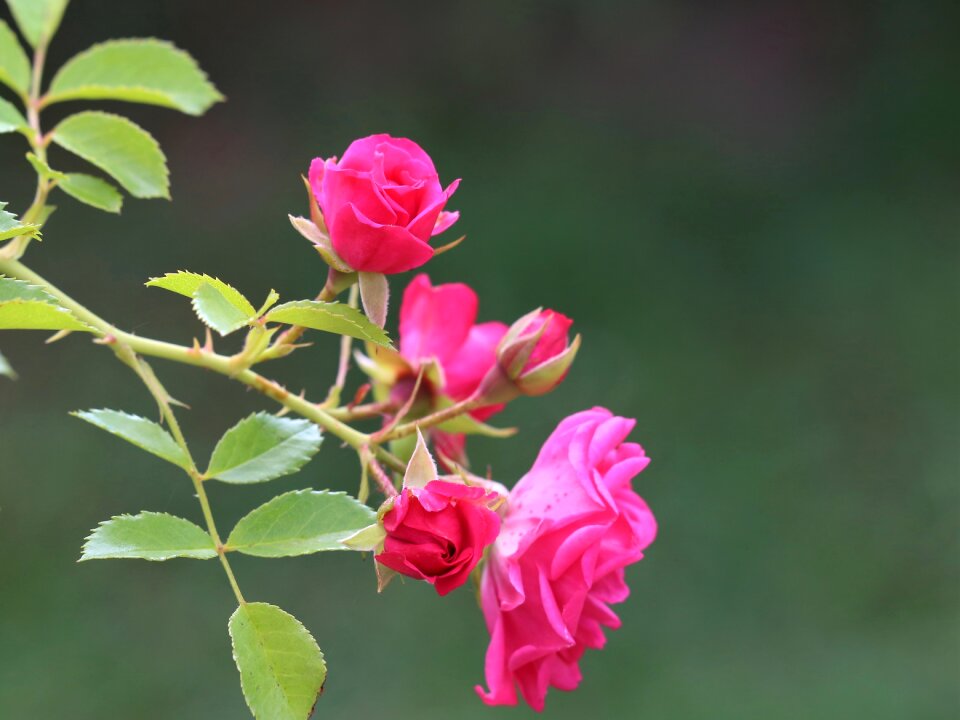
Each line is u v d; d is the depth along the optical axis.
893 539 1.56
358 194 0.53
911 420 1.75
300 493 0.53
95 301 1.66
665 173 2.26
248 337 0.55
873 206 2.21
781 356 1.86
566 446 0.56
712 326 1.91
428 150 2.26
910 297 1.98
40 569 1.31
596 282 1.95
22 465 1.41
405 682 1.28
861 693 1.35
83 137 0.58
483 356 0.61
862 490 1.64
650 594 1.45
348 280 0.55
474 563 0.52
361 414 0.60
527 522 0.55
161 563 1.31
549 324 0.58
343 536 0.52
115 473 1.42
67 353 1.53
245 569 1.33
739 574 1.50
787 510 1.59
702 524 1.56
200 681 1.24
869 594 1.49
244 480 0.53
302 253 1.88
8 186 1.76
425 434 0.61
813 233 2.13
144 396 1.51
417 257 0.54
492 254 1.97
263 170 2.09
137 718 1.20
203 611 1.29
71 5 2.24
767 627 1.43
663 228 2.11
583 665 1.35
